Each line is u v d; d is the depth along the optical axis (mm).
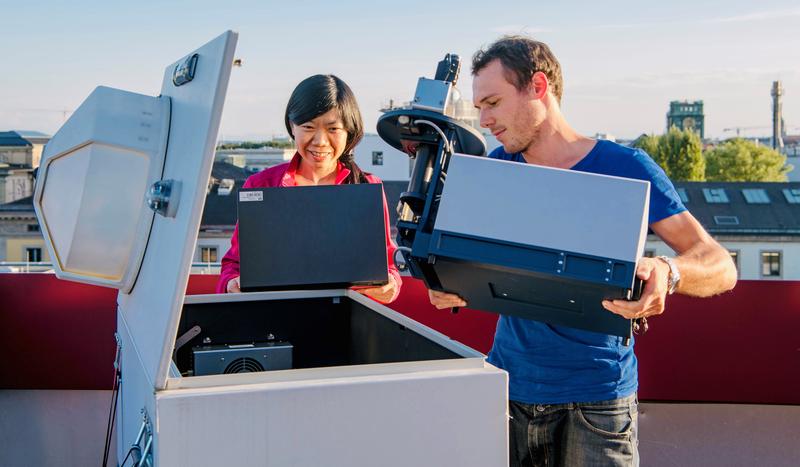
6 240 33969
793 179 63281
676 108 71625
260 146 45594
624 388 1533
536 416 1564
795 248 34375
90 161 1375
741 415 2400
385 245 1756
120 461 1713
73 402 2430
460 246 1197
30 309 2406
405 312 2375
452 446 1102
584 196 1146
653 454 2396
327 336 1968
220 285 2014
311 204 1753
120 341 1690
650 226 1524
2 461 2402
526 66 1478
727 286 1442
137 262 1421
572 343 1529
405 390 1083
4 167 36344
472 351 1181
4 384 2406
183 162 1166
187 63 1260
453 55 1476
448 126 1416
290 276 1729
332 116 2012
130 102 1389
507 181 1187
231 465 1026
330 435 1060
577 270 1135
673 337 2359
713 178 57938
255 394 1029
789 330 2354
